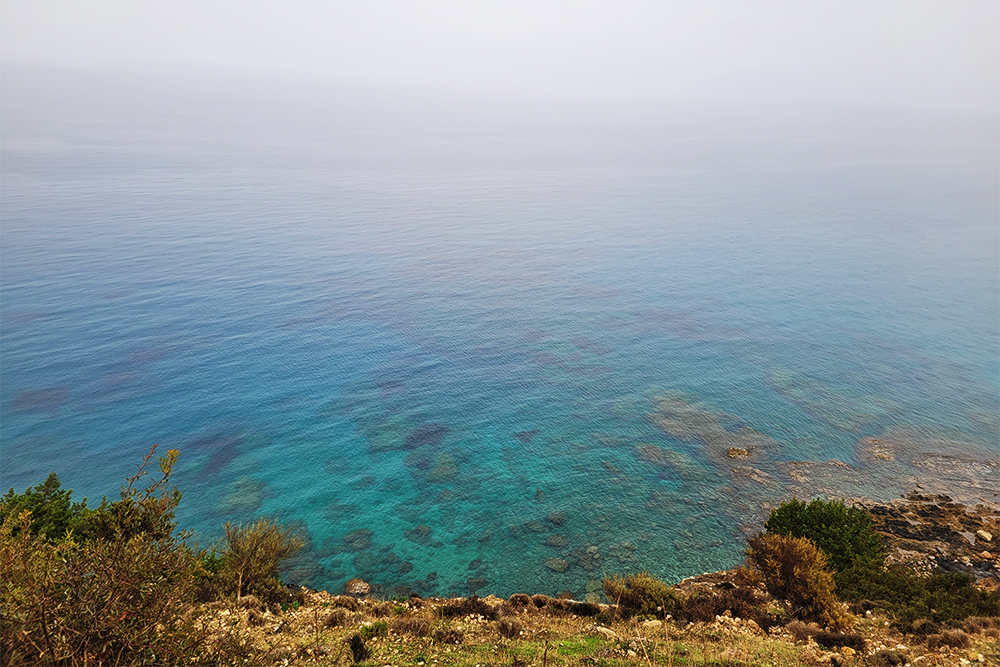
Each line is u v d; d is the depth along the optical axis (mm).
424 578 35312
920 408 60312
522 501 44406
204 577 23078
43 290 101938
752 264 139875
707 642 18719
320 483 48000
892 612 22359
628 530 39781
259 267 124938
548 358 79188
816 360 77500
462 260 138500
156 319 91250
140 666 9047
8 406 62531
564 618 22125
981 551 33656
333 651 16844
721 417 58750
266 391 67750
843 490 43500
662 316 100062
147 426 58969
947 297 113312
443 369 75000
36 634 8516
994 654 17672
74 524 22594
